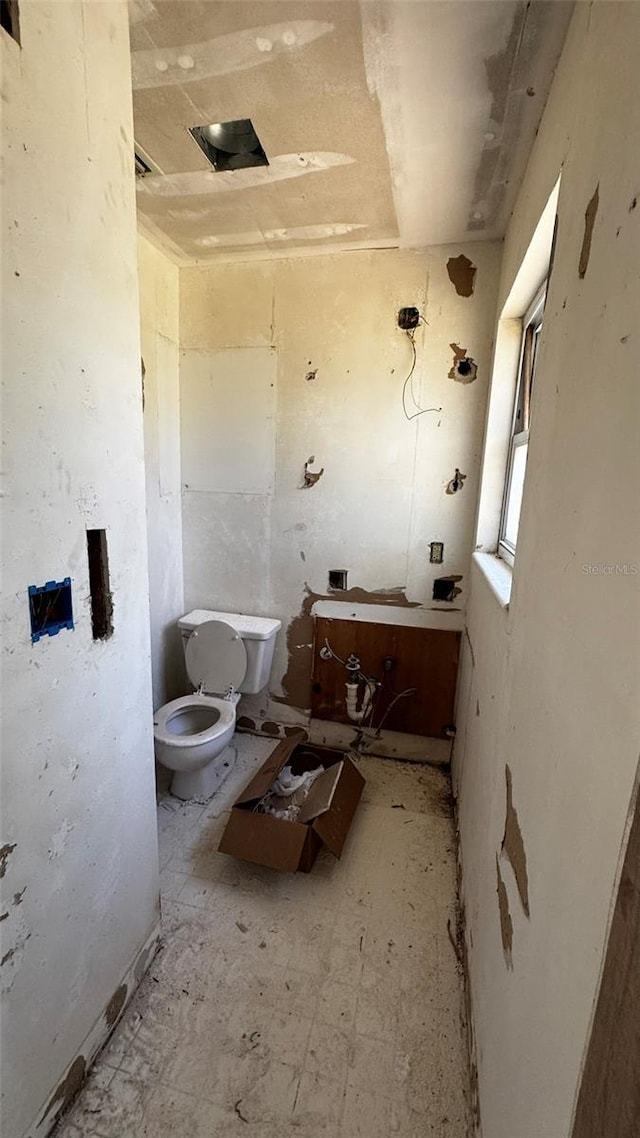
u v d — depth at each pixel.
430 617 2.28
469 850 1.54
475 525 2.12
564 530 0.74
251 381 2.29
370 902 1.63
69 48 0.85
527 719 0.89
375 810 2.09
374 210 1.73
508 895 0.94
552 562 0.80
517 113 1.21
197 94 1.20
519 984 0.80
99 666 1.08
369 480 2.24
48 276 0.85
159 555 2.34
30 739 0.89
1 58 0.72
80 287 0.93
